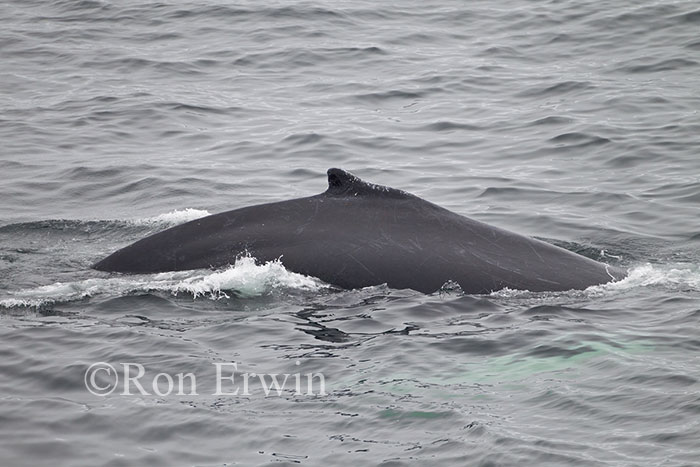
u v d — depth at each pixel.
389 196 60.16
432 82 112.12
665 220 73.12
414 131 97.31
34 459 39.31
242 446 40.19
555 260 59.09
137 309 54.75
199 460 39.19
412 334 50.97
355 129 97.56
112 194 81.69
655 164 86.00
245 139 95.25
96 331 51.72
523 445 39.06
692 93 104.44
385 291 55.97
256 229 59.41
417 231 58.53
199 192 81.50
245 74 115.69
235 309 54.72
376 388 44.84
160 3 142.62
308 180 84.38
